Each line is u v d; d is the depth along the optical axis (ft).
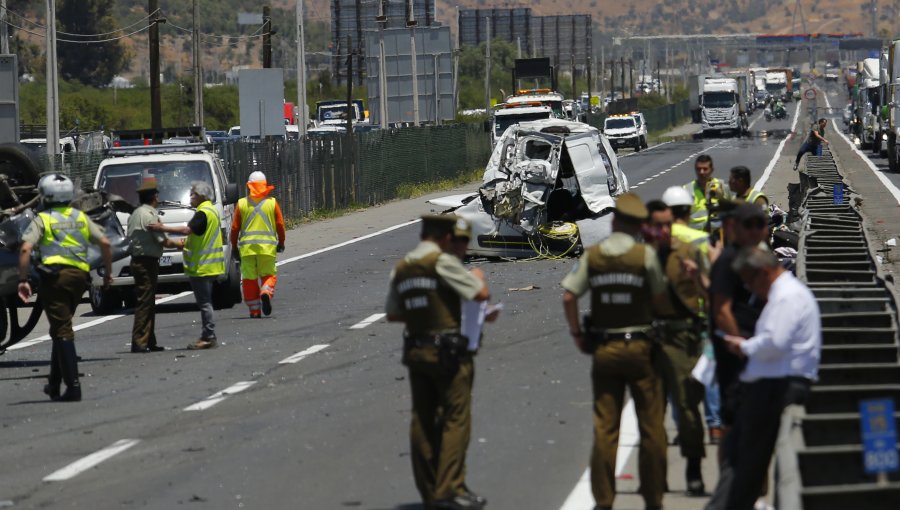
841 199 273.75
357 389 147.84
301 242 369.09
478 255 291.99
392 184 563.07
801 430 91.40
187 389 152.35
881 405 70.28
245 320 213.87
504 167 295.89
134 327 183.83
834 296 142.92
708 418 114.21
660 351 93.86
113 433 129.59
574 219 294.66
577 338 93.25
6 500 104.73
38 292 162.71
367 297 236.63
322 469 111.65
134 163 242.58
